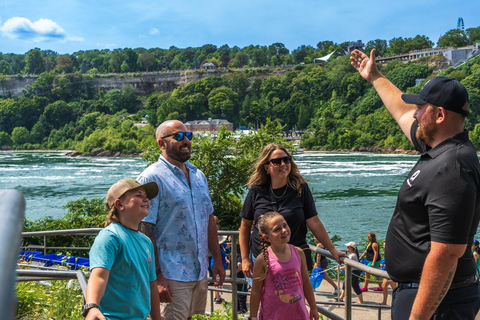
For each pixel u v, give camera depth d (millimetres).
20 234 599
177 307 3811
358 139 168625
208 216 4156
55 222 12000
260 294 3535
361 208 43531
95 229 6246
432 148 2338
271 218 3438
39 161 134125
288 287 3463
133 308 2885
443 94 2270
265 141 13375
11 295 474
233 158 13070
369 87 198250
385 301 9375
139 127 199750
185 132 3902
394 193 53031
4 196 673
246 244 4070
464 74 184250
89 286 2676
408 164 98375
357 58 3617
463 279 2338
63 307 4719
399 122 3250
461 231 2137
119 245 2855
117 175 85250
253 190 3914
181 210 3848
